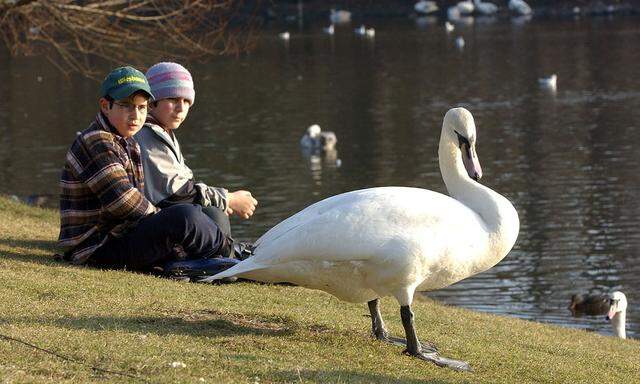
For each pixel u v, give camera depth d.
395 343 7.13
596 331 16.25
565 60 62.53
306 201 26.39
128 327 6.56
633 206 24.73
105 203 8.62
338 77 58.09
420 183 28.77
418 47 74.31
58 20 16.80
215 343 6.41
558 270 19.70
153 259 8.81
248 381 5.65
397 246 6.43
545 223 23.55
